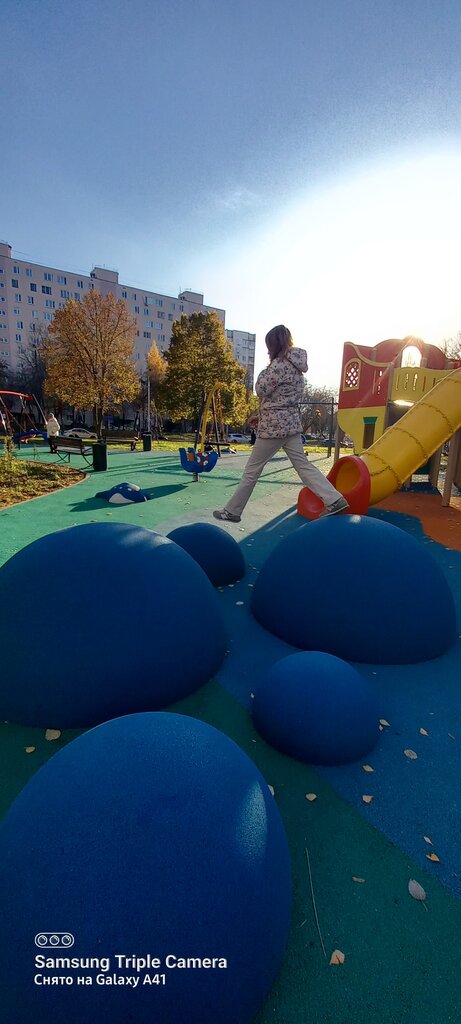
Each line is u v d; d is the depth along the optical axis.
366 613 2.98
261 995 1.15
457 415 7.25
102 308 28.80
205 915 1.04
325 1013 1.22
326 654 2.41
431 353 10.65
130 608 2.31
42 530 6.07
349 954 1.35
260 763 2.10
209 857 1.10
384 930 1.42
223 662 2.94
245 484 5.10
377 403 10.21
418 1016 1.22
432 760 2.18
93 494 8.84
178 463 14.70
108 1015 0.97
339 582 3.04
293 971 1.30
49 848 1.10
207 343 38.59
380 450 7.18
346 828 1.78
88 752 1.30
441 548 6.01
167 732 1.38
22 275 70.19
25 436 21.22
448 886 1.57
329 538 3.23
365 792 1.96
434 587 3.15
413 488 10.42
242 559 4.53
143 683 2.30
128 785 1.18
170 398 37.44
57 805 1.17
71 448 13.88
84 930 1.00
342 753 2.08
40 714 2.24
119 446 23.80
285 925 1.25
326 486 4.98
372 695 2.32
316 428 43.28
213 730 1.48
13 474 10.66
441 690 2.76
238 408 37.50
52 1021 0.98
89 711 2.22
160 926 1.01
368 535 3.21
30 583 2.34
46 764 1.34
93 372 29.36
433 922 1.45
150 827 1.10
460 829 1.80
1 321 69.38
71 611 2.25
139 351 79.50
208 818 1.15
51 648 2.21
